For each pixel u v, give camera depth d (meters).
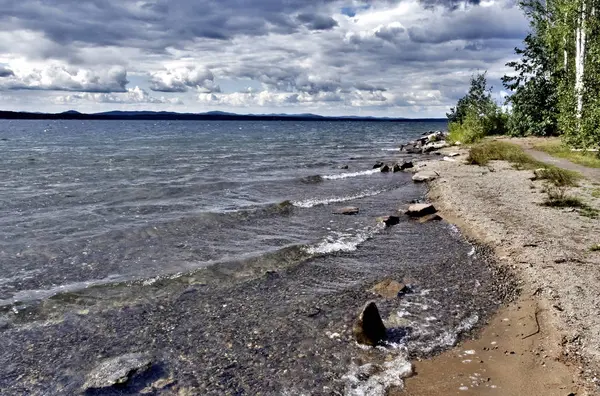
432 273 9.07
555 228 11.36
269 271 9.20
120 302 7.73
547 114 38.12
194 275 8.95
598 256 9.10
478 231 11.70
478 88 44.28
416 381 5.36
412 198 17.30
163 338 6.49
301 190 19.59
